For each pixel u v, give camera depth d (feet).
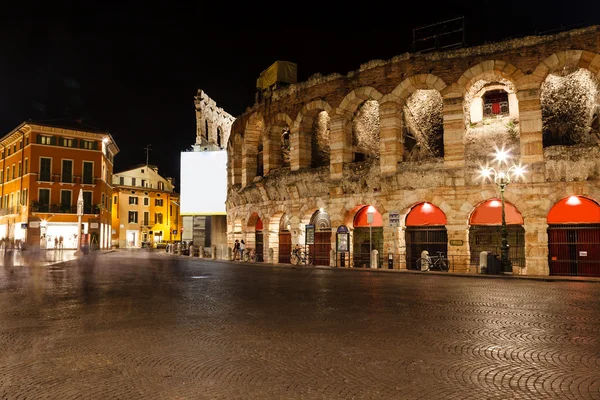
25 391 19.62
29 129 177.06
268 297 48.52
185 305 42.83
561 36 78.33
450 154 85.51
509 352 25.89
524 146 79.82
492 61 82.94
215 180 160.97
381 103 93.91
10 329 32.01
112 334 30.42
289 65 124.67
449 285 61.00
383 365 23.27
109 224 218.79
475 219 84.79
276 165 117.80
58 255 137.69
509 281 67.10
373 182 94.22
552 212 78.48
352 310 40.06
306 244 104.68
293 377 21.40
